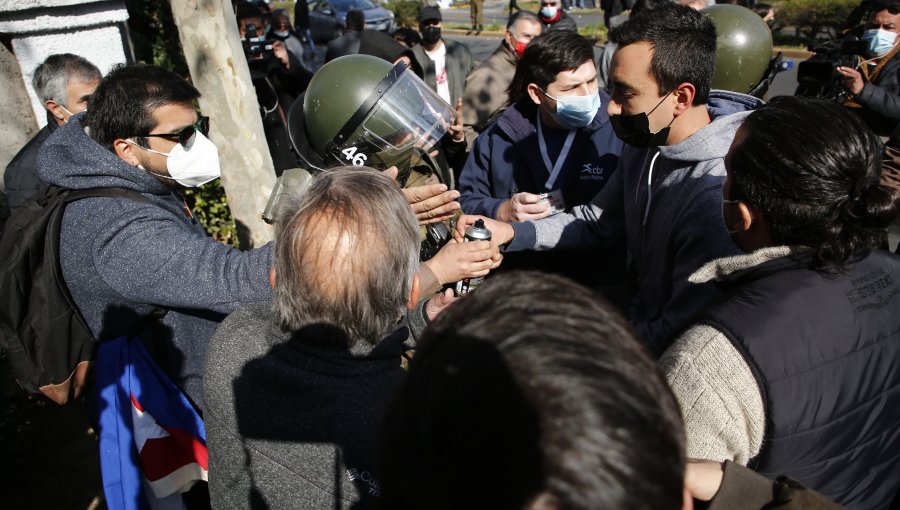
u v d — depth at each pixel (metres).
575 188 2.69
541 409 0.52
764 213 1.20
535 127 2.72
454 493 0.55
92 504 2.91
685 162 1.74
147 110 1.80
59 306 1.77
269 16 7.30
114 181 1.79
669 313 1.70
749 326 1.12
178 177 1.93
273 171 3.56
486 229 1.86
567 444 0.50
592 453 0.50
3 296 1.74
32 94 3.99
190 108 1.91
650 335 1.72
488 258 1.80
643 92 1.73
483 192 2.90
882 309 1.17
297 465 1.15
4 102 3.91
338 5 14.22
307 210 1.14
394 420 0.63
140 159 1.88
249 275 1.67
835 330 1.12
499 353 0.56
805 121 1.15
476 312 0.63
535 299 0.62
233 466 1.22
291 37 7.44
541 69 2.48
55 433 3.29
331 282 1.10
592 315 0.61
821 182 1.11
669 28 1.67
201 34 3.10
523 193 2.50
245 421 1.18
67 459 3.14
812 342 1.10
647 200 1.91
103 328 1.82
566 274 2.70
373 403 1.12
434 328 0.67
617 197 2.28
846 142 1.12
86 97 2.82
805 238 1.17
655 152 1.88
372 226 1.12
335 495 1.14
